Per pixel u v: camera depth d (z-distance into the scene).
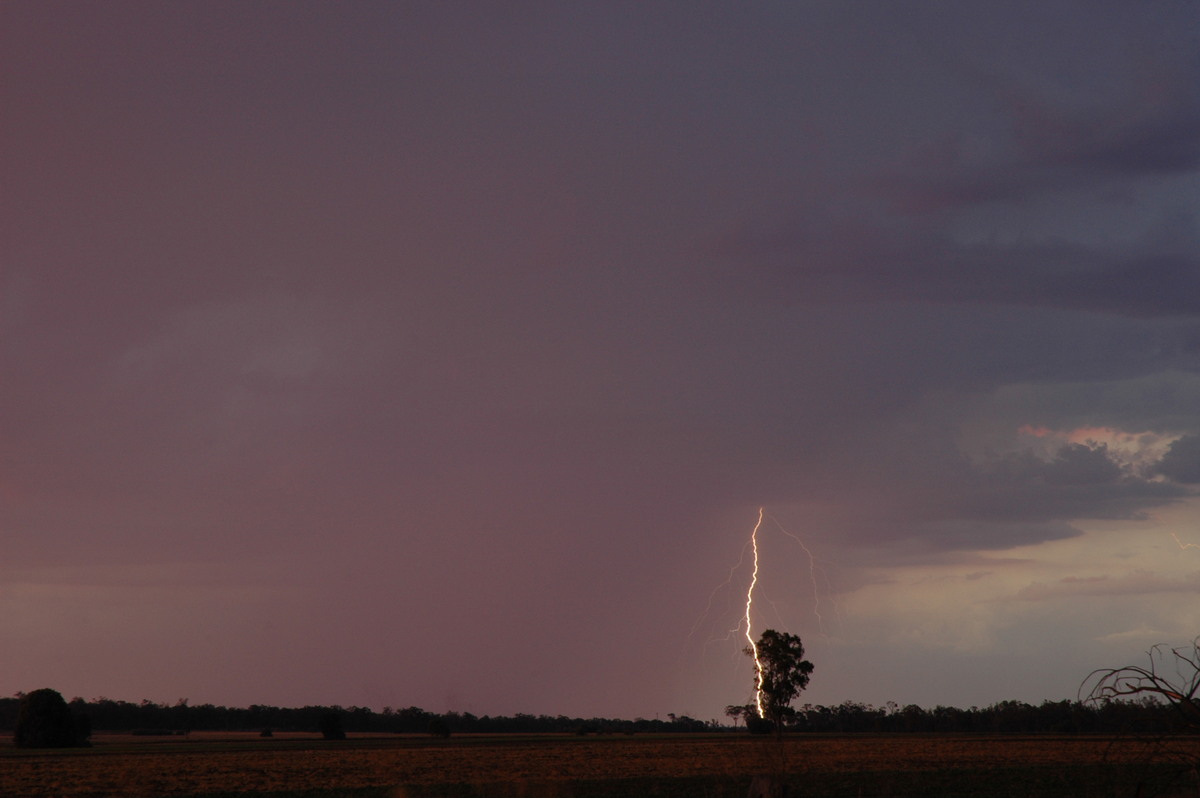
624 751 85.06
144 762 71.81
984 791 40.25
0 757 80.25
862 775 49.41
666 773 54.25
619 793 41.06
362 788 46.84
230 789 47.75
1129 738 12.67
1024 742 95.62
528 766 63.34
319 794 43.94
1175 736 12.41
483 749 93.69
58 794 45.44
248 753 87.75
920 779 46.44
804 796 37.09
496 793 38.75
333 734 135.88
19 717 105.94
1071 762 62.09
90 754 86.50
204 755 83.81
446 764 66.69
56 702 107.12
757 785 29.00
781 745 37.56
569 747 96.50
